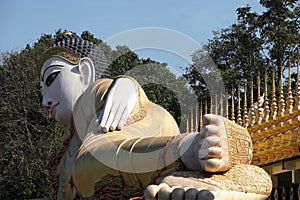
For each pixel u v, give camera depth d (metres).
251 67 28.19
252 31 29.97
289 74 11.10
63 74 11.43
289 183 11.71
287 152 10.38
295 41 29.66
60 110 11.37
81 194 9.48
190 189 7.04
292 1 30.28
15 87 33.12
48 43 35.44
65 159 10.55
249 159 8.87
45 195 30.20
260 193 8.38
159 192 7.15
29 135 31.39
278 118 11.07
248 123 11.98
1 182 30.97
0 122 32.41
